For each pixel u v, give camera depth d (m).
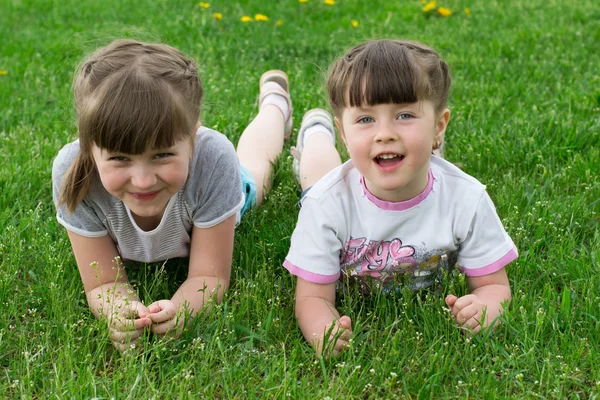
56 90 4.71
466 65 5.04
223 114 4.17
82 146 2.27
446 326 2.41
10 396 2.21
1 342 2.35
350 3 6.85
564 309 2.45
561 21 6.06
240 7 6.63
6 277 2.63
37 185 3.42
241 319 2.50
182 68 2.29
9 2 6.90
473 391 2.18
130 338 2.35
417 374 2.25
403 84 2.21
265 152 3.56
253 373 2.24
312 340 2.37
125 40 2.37
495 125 4.02
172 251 2.75
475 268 2.52
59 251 2.87
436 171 2.50
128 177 2.21
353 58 2.33
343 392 2.17
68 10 6.64
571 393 2.19
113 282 2.63
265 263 2.73
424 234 2.48
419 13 6.45
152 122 2.11
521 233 2.93
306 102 4.41
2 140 4.01
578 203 3.10
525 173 3.53
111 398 2.07
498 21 6.21
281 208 3.25
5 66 5.21
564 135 3.79
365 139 2.27
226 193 2.58
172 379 2.16
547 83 4.75
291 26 6.11
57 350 2.35
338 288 2.69
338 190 2.51
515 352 2.28
